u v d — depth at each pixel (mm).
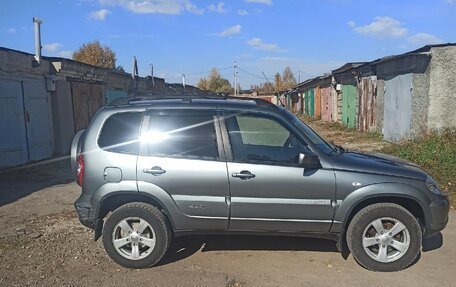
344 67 25750
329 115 28094
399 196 4438
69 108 14219
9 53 10680
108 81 18062
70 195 7949
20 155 11234
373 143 14836
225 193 4496
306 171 4457
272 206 4473
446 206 4562
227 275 4430
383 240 4465
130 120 4707
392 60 14258
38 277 4410
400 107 14086
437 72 11867
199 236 5559
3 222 6266
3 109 10461
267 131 4629
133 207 4562
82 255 4984
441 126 11945
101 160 4590
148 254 4594
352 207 4441
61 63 13234
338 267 4605
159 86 26422
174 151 4594
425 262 4727
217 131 4605
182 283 4254
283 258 4859
